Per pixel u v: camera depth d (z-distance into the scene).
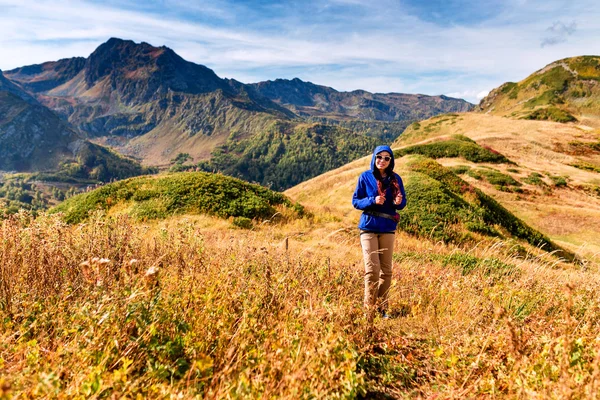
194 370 2.68
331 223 17.55
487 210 22.34
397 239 15.41
